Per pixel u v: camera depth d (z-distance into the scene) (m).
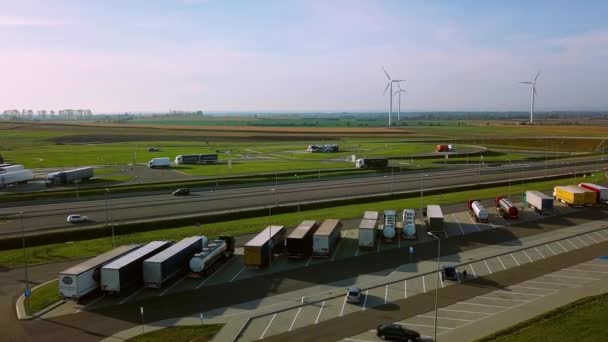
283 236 77.44
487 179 151.88
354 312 53.66
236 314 53.22
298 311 54.03
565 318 50.84
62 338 47.94
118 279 57.22
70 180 140.25
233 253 74.88
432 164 188.62
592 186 114.06
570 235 84.50
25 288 61.12
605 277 64.00
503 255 73.81
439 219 84.31
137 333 48.78
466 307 54.69
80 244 80.38
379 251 76.31
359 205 113.12
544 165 186.25
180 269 64.38
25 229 89.38
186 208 108.50
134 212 104.50
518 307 54.56
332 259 72.44
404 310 54.06
